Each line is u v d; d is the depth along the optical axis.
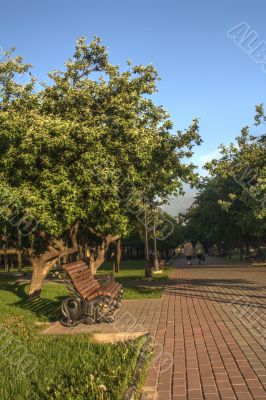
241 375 6.23
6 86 14.44
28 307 12.77
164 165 16.30
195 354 7.43
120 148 13.73
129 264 50.62
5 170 13.24
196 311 11.82
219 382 5.99
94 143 12.98
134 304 13.50
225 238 48.28
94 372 6.16
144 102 15.07
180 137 16.36
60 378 6.03
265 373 6.27
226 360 7.00
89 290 10.02
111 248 43.91
